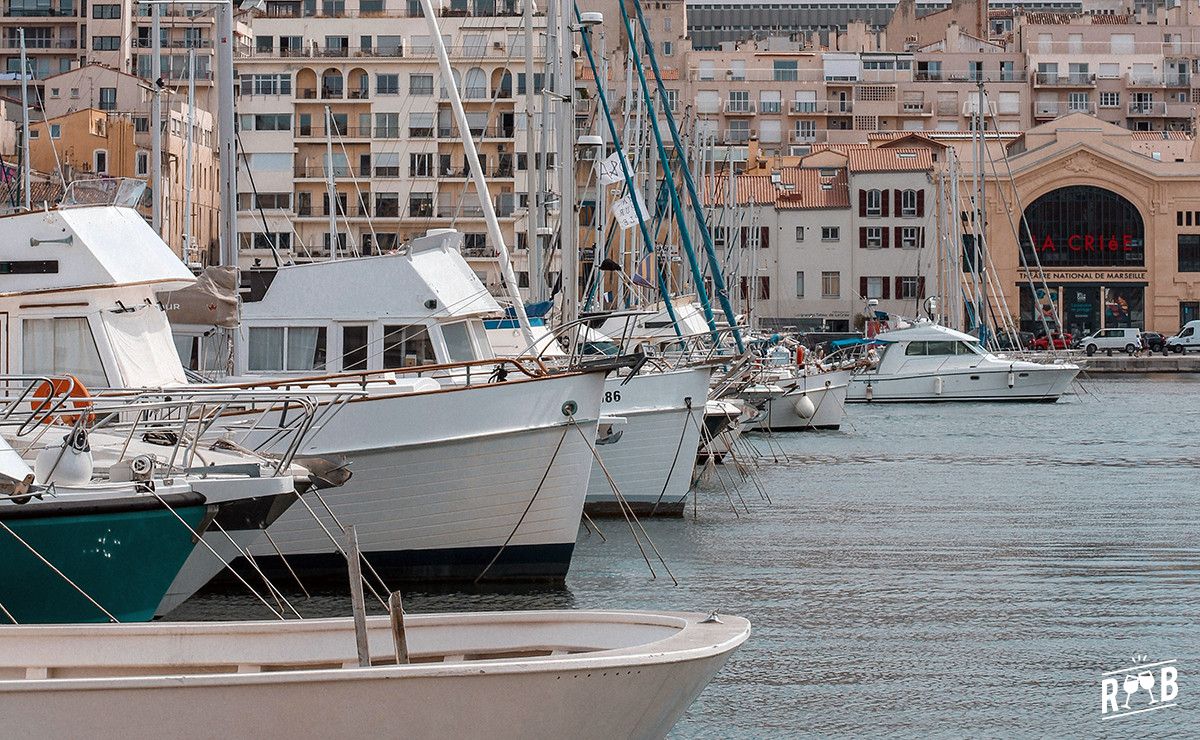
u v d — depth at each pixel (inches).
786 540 1595.7
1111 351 6747.1
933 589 1332.4
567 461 1213.7
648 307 2613.2
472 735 610.2
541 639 701.3
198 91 5895.7
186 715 597.6
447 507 1200.2
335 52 5940.0
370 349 1432.1
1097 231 7160.4
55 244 1198.9
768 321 7027.6
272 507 986.1
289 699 597.3
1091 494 2081.7
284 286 1441.9
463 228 5821.9
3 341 1194.6
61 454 919.7
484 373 1291.8
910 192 7012.8
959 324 5049.2
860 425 3511.3
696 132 3959.2
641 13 2181.3
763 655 1085.8
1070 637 1147.9
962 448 2866.6
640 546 1352.1
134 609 922.7
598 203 2417.6
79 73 5748.0
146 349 1219.9
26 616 893.2
